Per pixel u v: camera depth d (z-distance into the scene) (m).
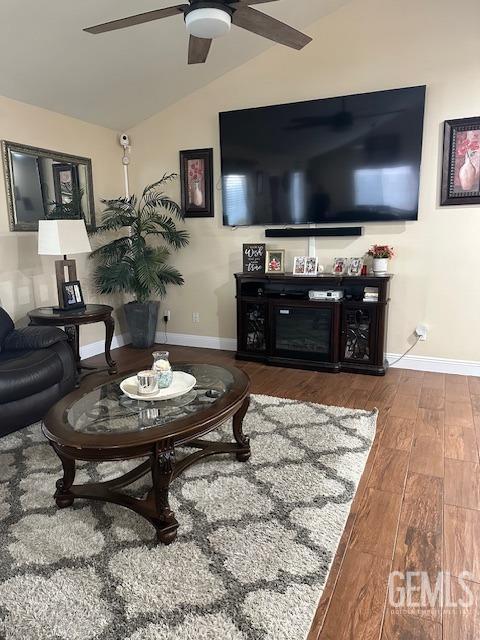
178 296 5.03
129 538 1.85
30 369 2.79
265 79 4.20
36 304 3.98
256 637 1.38
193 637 1.38
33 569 1.68
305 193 4.17
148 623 1.44
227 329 4.85
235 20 2.20
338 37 3.88
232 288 4.73
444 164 3.69
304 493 2.13
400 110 3.71
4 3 2.62
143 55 3.60
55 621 1.45
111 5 2.89
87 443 1.73
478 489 2.17
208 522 1.93
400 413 3.09
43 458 2.54
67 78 3.58
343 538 1.84
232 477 2.28
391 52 3.73
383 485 2.21
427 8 3.56
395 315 4.07
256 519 1.95
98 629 1.42
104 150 4.67
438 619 1.46
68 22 2.94
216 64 4.12
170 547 1.79
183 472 2.32
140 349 4.91
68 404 2.11
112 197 4.82
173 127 4.68
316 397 3.39
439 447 2.60
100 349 4.77
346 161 3.96
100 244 4.73
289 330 4.18
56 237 3.48
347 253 4.16
